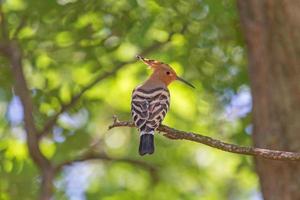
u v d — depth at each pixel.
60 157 17.56
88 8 16.69
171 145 19.42
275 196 12.42
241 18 13.36
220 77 17.39
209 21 16.81
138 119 9.38
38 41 17.00
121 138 20.09
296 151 12.37
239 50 17.16
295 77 12.64
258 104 12.86
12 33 16.95
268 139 12.60
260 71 12.90
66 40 17.14
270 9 12.92
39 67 17.56
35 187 17.17
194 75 17.50
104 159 17.25
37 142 16.12
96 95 18.30
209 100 17.95
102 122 19.41
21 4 17.03
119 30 17.06
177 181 19.52
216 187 20.89
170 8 16.86
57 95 17.23
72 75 17.77
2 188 17.12
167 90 9.88
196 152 20.34
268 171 12.49
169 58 17.48
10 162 17.31
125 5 16.95
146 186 19.39
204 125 18.52
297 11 12.77
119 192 19.17
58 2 16.52
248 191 21.19
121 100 19.08
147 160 19.33
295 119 12.50
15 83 16.47
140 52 17.34
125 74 18.50
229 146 8.65
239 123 17.47
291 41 12.74
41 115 17.16
